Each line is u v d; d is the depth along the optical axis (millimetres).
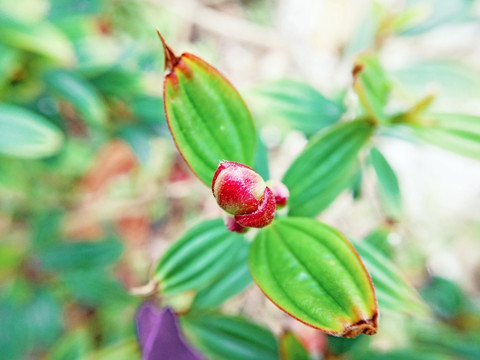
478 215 516
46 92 332
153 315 224
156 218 492
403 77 286
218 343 231
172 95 150
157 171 454
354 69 186
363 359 241
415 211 486
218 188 135
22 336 376
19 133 262
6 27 261
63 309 413
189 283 183
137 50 351
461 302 359
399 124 198
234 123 155
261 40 522
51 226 386
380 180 248
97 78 327
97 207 458
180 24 556
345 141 193
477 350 291
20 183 422
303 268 143
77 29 344
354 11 524
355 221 446
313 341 336
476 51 509
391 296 189
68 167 433
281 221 154
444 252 506
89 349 404
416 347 261
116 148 453
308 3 566
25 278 373
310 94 250
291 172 191
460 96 282
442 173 525
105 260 371
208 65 149
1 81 280
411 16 278
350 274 137
